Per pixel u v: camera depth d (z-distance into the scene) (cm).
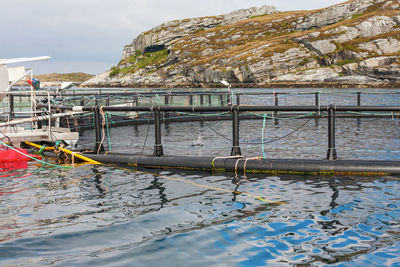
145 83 14800
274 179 861
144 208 659
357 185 786
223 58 12138
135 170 1002
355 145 1302
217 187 800
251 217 600
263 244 496
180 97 2422
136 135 1741
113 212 639
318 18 14288
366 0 13462
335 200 684
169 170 995
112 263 446
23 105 2050
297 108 934
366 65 9356
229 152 1248
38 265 443
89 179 899
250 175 911
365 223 564
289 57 10925
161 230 550
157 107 1061
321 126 1914
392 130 1684
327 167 895
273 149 1276
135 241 511
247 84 11094
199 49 15062
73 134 1337
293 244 495
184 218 601
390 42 9956
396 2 12900
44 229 561
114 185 834
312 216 600
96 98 1978
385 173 868
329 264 438
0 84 1329
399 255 457
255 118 2381
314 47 10850
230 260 451
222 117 2411
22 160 1180
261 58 11075
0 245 502
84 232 547
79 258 461
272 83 10481
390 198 688
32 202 705
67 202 704
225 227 558
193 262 447
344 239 508
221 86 11656
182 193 757
